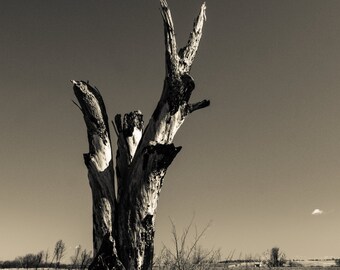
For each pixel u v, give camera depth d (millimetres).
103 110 6691
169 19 6441
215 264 7383
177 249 7168
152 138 6270
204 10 7102
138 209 6000
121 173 6578
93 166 6293
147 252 5996
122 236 5977
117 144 6871
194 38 6832
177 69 6398
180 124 6523
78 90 6508
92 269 5699
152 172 6027
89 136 6559
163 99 6422
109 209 6113
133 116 6953
